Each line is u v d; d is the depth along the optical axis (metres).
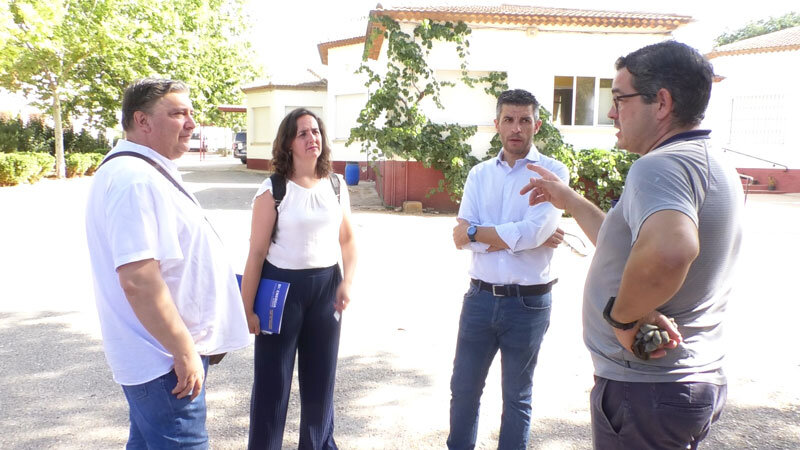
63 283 7.02
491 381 4.47
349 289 3.17
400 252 9.30
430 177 14.35
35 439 3.46
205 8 27.59
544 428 3.72
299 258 2.94
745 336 5.41
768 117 21.55
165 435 2.11
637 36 14.59
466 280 7.52
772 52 21.17
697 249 1.56
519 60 14.22
